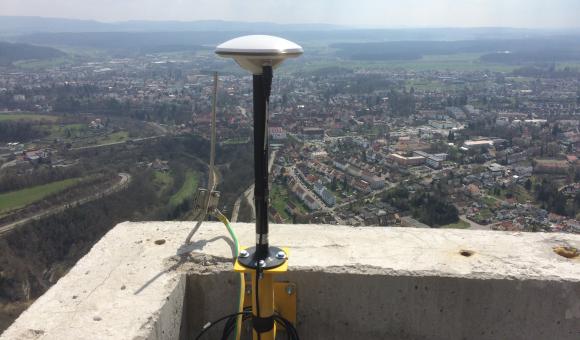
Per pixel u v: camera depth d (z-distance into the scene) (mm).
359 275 1819
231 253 1976
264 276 1518
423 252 2008
